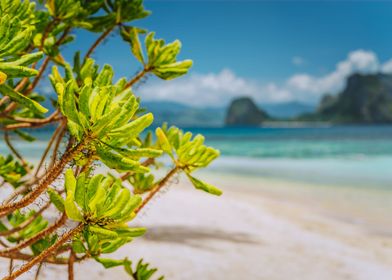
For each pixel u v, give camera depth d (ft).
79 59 6.72
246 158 119.44
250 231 30.17
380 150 161.99
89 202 3.66
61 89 3.80
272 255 24.00
